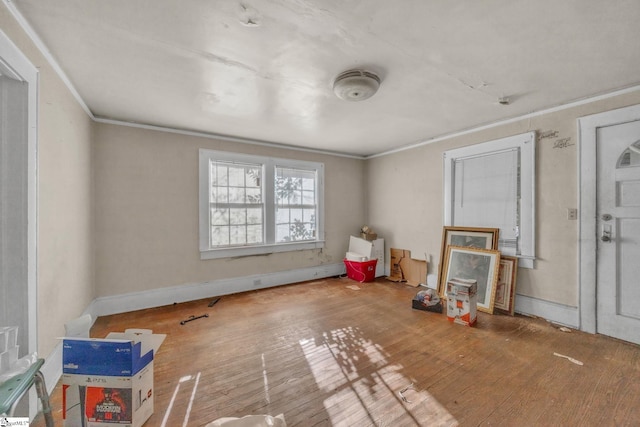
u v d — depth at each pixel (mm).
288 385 1830
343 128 3533
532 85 2361
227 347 2342
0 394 968
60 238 2043
